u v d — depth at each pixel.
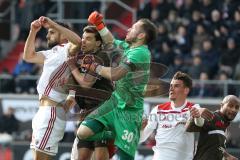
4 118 38.66
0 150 36.16
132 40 17.72
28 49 18.20
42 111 18.44
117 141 17.97
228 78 38.41
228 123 19.31
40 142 18.42
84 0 44.47
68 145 34.56
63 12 44.47
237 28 40.25
